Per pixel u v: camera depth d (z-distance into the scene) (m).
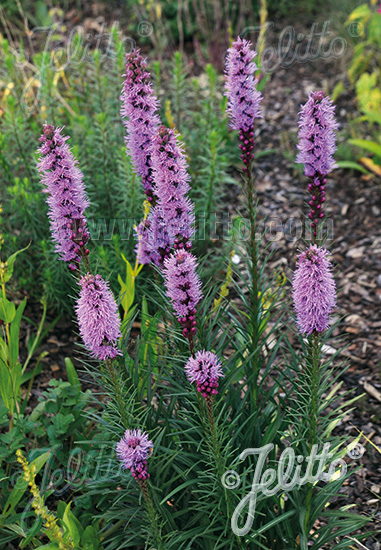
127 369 2.94
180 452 2.65
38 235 4.75
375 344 4.45
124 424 2.62
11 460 3.22
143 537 2.78
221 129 6.11
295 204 5.86
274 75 7.73
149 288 4.63
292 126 6.86
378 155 5.92
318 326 2.35
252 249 2.87
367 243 5.39
